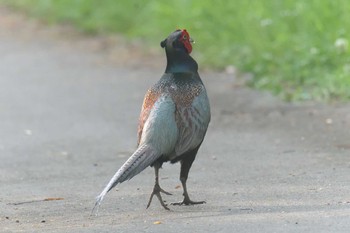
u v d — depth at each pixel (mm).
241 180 12625
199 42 23797
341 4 20703
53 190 12758
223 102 18766
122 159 14898
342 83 18484
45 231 10227
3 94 21219
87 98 20359
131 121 17922
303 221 9812
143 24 27750
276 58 20875
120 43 27094
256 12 22828
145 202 11609
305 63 19859
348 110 17109
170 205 11328
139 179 13109
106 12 29703
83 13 30969
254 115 17469
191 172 13414
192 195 11875
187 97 10898
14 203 11984
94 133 17062
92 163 14688
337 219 9812
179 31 11305
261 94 19266
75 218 10875
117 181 10070
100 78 22625
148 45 26016
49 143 16406
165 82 11070
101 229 10094
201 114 10969
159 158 10734
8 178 13812
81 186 12945
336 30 20328
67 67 24297
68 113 18922
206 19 24156
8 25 31828
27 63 25156
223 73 21797
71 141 16500
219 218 10250
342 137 15141
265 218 10086
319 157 13781
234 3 23875
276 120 16875
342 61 19438
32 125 17969
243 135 15914
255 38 22141
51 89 21594
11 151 15883
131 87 21344
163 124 10555
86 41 28125
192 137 10867
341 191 11422
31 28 31078
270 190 11820
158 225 10070
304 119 16734
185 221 10195
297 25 21750
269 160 13859
